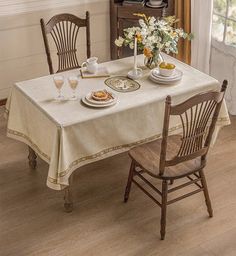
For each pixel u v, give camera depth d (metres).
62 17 4.18
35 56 4.86
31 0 4.59
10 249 3.22
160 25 3.71
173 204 3.59
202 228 3.39
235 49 4.59
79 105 3.36
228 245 3.27
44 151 3.43
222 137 4.38
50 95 3.48
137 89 3.56
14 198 3.65
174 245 3.26
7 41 4.65
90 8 4.96
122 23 4.94
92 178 3.86
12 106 3.67
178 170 3.23
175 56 5.03
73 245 3.26
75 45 4.59
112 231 3.37
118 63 3.96
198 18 4.71
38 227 3.39
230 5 4.54
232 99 4.76
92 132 3.28
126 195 3.59
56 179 3.23
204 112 3.08
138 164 3.29
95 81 3.67
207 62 4.86
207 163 4.04
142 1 4.80
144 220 3.46
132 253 3.20
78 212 3.52
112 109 3.32
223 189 3.76
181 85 3.63
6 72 4.79
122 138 3.43
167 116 2.91
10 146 4.23
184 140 3.09
